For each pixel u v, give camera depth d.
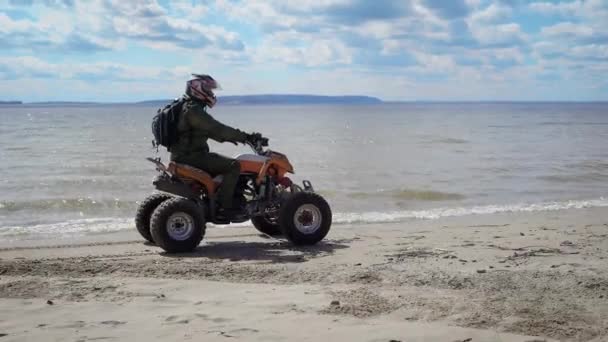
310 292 5.83
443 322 4.85
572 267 6.71
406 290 5.83
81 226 11.56
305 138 47.22
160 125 8.48
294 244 8.80
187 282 6.32
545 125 77.12
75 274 6.81
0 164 25.19
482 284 5.96
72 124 85.31
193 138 8.53
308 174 21.48
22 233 10.73
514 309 5.12
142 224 9.02
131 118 125.31
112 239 9.87
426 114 160.88
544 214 13.27
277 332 4.56
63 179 19.77
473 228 10.62
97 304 5.43
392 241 8.98
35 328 4.71
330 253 8.05
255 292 5.86
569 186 18.64
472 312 5.06
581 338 4.46
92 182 19.19
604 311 5.04
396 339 4.39
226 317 4.98
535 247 8.15
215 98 8.68
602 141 42.00
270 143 40.41
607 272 6.39
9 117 132.88
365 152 32.25
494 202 15.53
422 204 15.18
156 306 5.36
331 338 4.42
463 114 159.12
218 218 8.76
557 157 28.61
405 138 46.66
